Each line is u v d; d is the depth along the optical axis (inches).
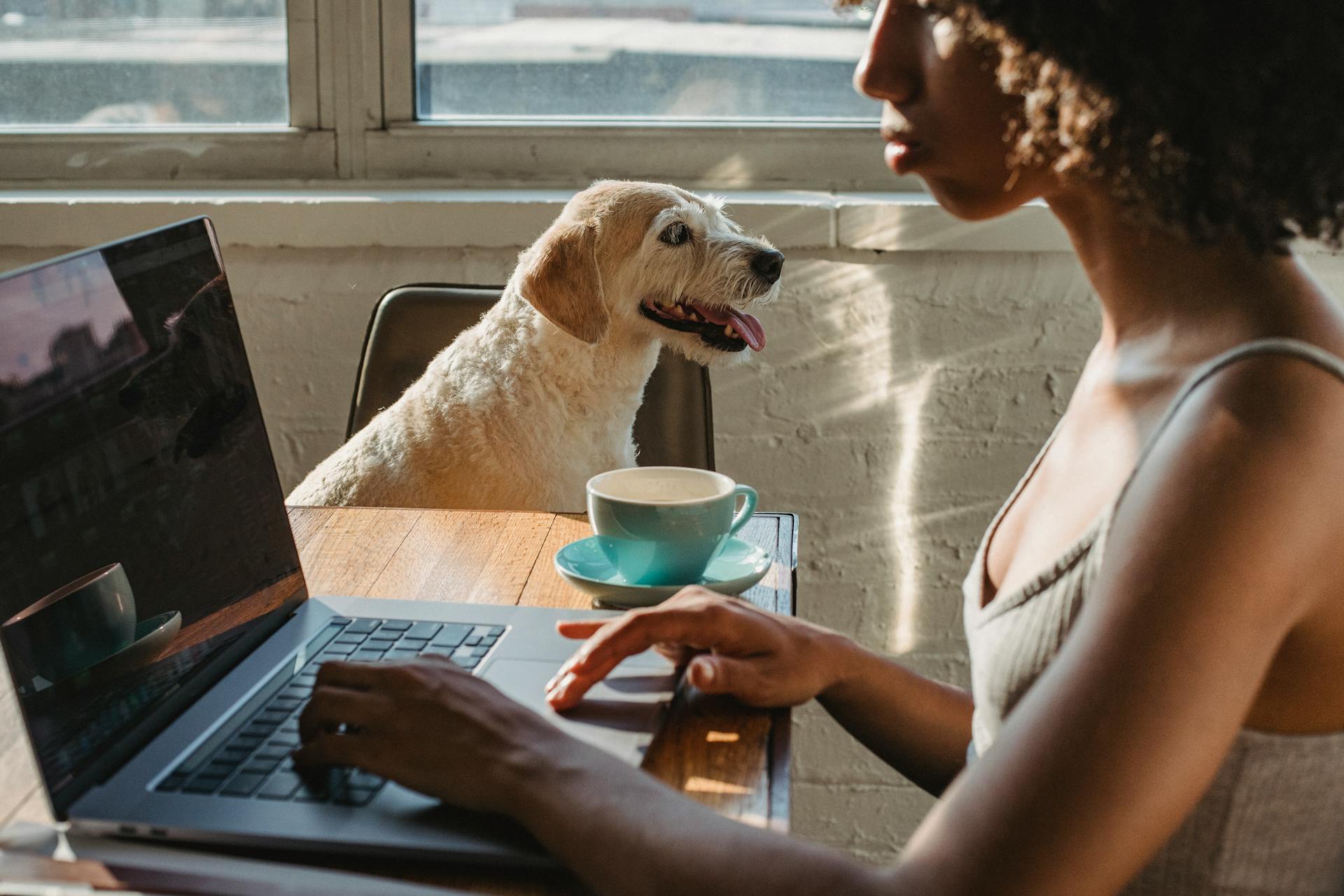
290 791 25.6
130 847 24.2
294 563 37.2
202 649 31.4
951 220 76.6
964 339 78.8
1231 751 22.2
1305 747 22.1
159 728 28.6
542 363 66.4
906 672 33.3
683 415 73.9
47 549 26.9
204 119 85.6
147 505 31.1
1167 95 20.8
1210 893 22.8
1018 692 23.8
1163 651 18.7
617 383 69.6
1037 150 23.1
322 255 79.4
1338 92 20.7
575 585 36.8
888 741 33.2
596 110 86.0
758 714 30.4
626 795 22.8
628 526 35.5
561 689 29.8
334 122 84.4
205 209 77.8
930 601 82.9
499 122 85.0
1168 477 19.9
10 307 27.7
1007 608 24.7
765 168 84.7
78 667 26.8
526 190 83.7
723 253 70.4
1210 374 21.0
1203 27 20.4
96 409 30.0
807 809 83.1
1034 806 18.7
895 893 19.3
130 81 84.4
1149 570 19.3
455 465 64.6
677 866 21.0
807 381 80.1
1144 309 25.0
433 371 67.4
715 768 27.5
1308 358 20.4
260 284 79.4
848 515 82.0
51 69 84.0
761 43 84.4
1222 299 23.2
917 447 80.7
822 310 79.1
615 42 84.6
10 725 30.0
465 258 79.3
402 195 81.0
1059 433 27.9
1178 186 21.5
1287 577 19.1
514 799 23.5
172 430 33.3
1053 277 77.4
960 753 32.8
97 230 78.2
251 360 80.7
